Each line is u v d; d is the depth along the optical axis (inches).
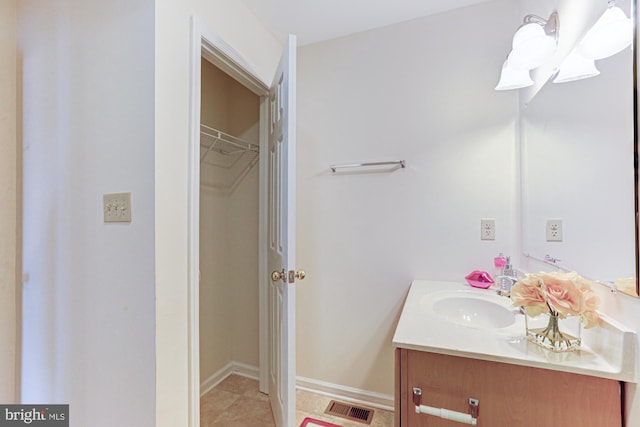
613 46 32.2
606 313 33.2
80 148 49.3
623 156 30.6
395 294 70.6
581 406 31.5
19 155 56.1
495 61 63.0
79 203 49.4
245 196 85.8
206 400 74.4
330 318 75.9
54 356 51.7
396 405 37.5
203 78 79.2
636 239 28.6
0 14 54.6
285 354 53.9
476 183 64.1
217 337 82.7
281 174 58.7
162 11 43.9
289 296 52.9
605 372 30.3
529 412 33.0
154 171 42.6
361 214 73.4
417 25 68.7
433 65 67.5
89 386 48.0
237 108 87.0
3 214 54.9
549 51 45.9
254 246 85.0
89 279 48.2
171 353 44.6
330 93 76.5
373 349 72.4
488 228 63.1
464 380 35.1
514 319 45.4
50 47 52.6
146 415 42.8
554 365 31.8
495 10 62.9
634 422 29.2
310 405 71.2
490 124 63.2
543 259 50.5
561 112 44.6
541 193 51.5
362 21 69.5
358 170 73.6
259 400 74.6
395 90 70.6
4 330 55.1
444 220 66.6
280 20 68.7
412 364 36.9
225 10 57.3
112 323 45.9
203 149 79.4
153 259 42.6
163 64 43.9
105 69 46.9
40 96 53.6
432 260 67.5
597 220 35.2
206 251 79.7
